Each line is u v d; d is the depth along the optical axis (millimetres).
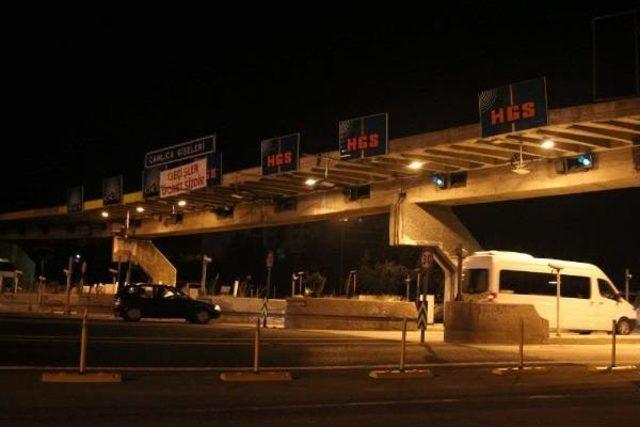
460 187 38125
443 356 21219
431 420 11164
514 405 13000
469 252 40906
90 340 22234
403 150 34875
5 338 21703
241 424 10406
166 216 64062
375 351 21719
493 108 30484
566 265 31391
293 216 50312
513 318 25641
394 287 60875
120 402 12078
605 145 31766
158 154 54156
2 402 11680
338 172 41062
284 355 20250
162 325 31547
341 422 10797
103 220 72875
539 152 33781
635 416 12000
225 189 49688
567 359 21484
